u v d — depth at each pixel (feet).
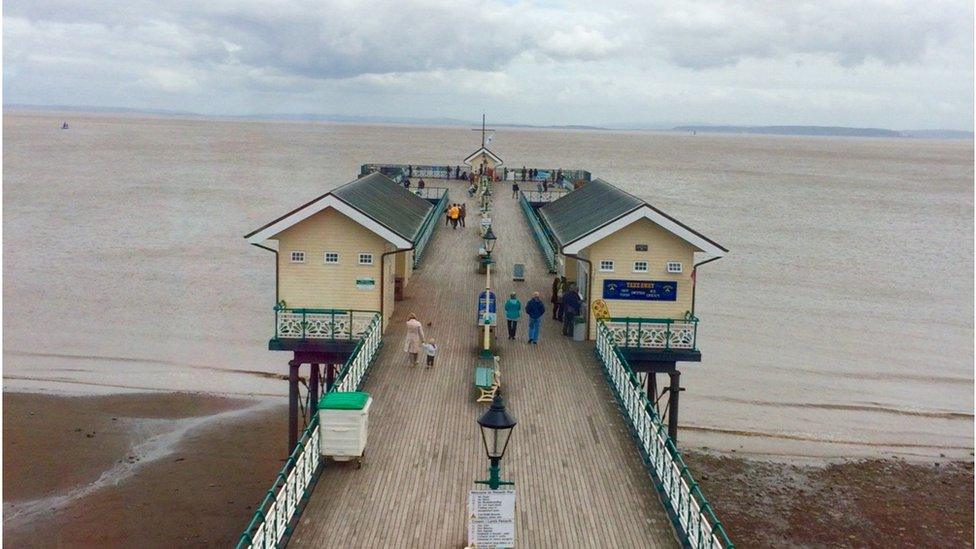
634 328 78.64
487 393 65.21
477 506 42.98
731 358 134.62
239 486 91.86
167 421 109.40
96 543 79.51
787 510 89.92
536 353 78.38
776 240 239.30
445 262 117.91
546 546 44.39
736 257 209.97
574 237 81.92
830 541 84.17
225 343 139.33
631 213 78.64
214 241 219.00
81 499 87.86
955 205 353.92
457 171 224.12
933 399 120.67
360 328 79.77
